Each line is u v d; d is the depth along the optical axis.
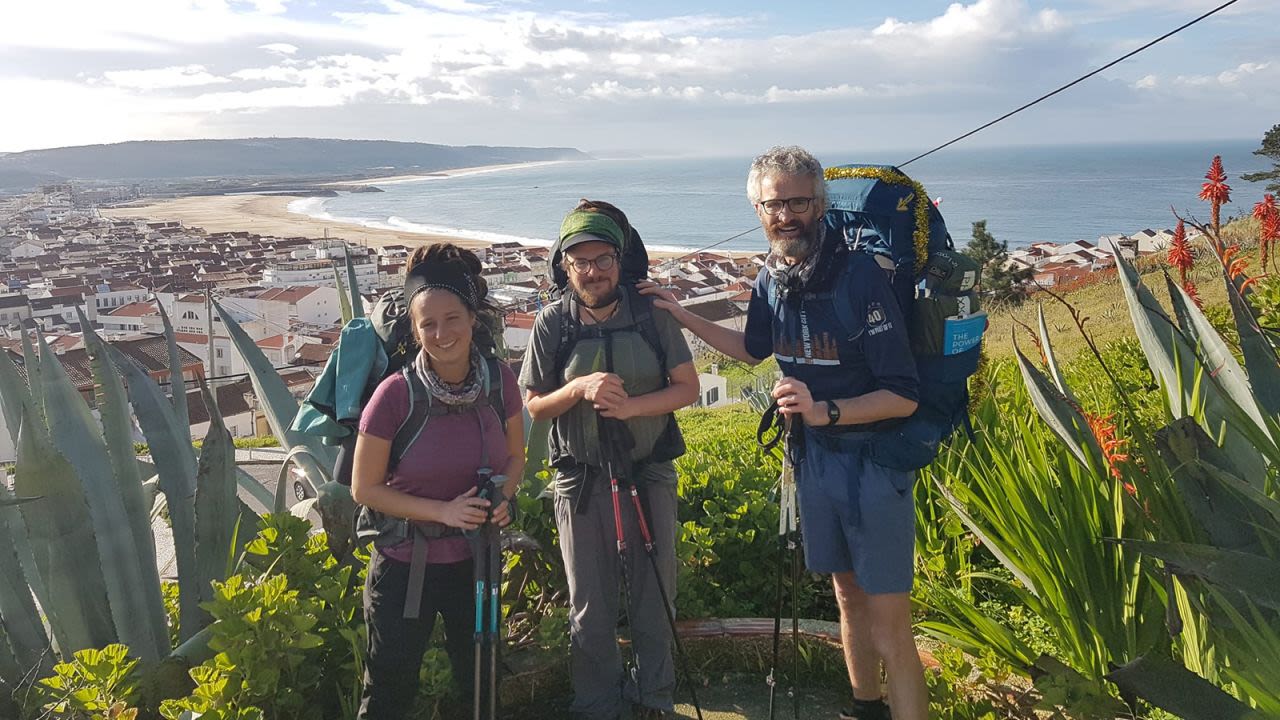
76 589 3.30
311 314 101.75
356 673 2.98
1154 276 9.03
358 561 3.65
